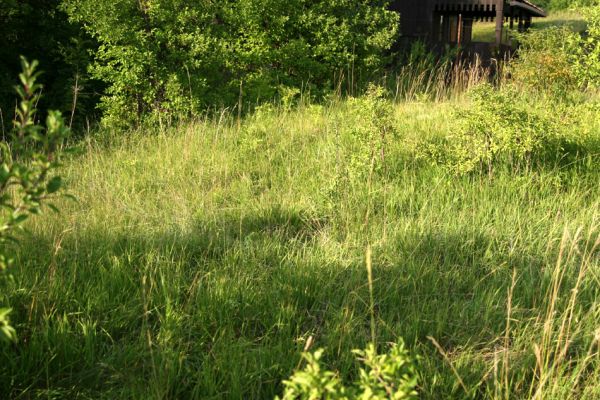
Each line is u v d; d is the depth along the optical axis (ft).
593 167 20.99
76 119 37.55
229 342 11.84
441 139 24.02
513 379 11.10
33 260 14.43
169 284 13.61
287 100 36.37
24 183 7.21
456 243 16.26
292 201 19.90
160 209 19.29
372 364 7.32
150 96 33.88
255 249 16.29
